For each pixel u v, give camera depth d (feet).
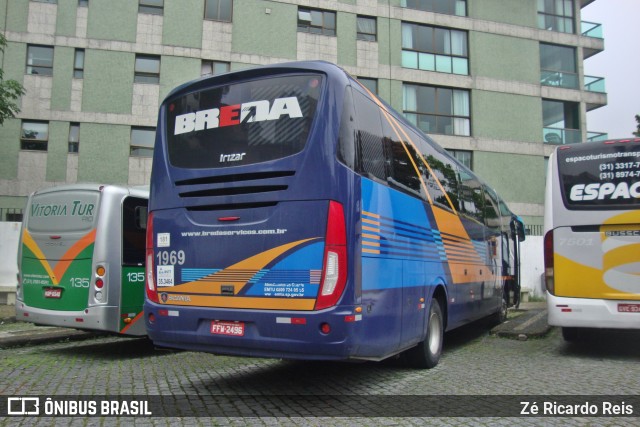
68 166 66.90
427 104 80.43
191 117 19.29
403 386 19.83
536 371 22.74
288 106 17.51
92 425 14.99
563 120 87.40
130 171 68.44
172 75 70.08
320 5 76.23
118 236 27.14
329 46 75.97
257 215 17.17
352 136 17.16
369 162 18.29
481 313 33.65
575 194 26.21
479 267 33.06
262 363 24.76
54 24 67.82
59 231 27.71
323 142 16.65
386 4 79.30
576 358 26.16
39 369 23.41
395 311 19.20
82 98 67.82
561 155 27.07
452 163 29.22
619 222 25.11
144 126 69.36
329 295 15.92
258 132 17.79
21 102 66.44
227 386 19.92
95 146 67.62
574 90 87.30
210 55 71.36
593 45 89.25
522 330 34.94
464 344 31.45
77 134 67.87
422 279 22.34
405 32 80.64
